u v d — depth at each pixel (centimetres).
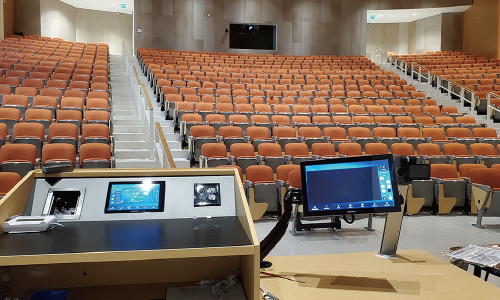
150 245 84
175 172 111
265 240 118
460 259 140
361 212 124
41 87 671
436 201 434
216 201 109
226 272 107
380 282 119
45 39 1164
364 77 1018
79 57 988
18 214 97
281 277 123
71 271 101
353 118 691
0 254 77
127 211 104
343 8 1332
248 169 422
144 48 1155
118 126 556
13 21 1211
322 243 325
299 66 1120
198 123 568
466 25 1365
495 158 516
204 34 1258
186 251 82
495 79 952
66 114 522
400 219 143
